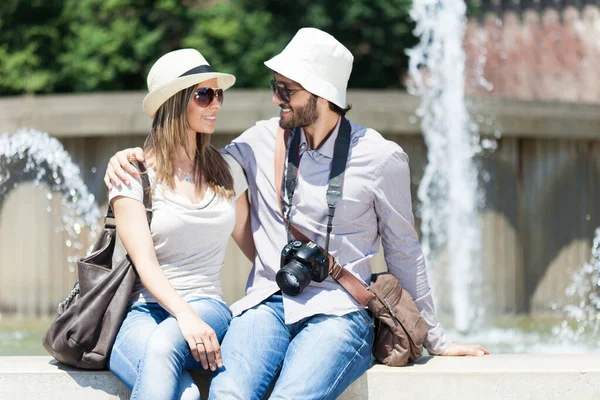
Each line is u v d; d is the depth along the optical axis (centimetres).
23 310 1042
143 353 349
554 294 1086
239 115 973
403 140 1023
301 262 368
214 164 388
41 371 368
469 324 989
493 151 1056
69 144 1027
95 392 368
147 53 1557
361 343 366
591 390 367
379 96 1001
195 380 373
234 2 1609
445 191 1041
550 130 1057
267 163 396
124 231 367
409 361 390
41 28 1547
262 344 358
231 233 398
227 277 991
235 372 347
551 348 807
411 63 1596
